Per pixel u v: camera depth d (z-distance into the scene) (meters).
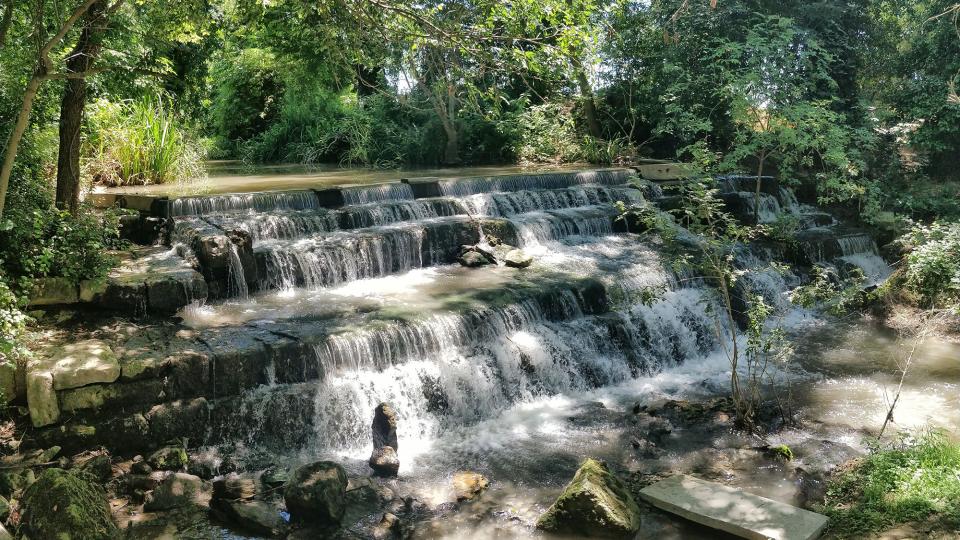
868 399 9.61
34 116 10.69
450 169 20.30
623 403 9.64
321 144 23.75
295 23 17.56
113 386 7.47
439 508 6.88
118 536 6.08
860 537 6.09
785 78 17.78
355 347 8.71
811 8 20.22
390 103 24.16
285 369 8.28
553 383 9.88
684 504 6.68
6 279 8.23
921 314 12.91
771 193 18.05
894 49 22.19
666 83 20.88
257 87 27.06
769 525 6.27
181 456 7.34
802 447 8.10
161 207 11.79
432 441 8.48
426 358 9.27
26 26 9.95
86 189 13.49
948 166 20.30
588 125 23.30
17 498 6.41
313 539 6.30
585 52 10.88
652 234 14.48
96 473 6.95
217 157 26.38
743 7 19.58
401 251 12.05
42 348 7.93
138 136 15.22
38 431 7.14
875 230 17.05
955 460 7.03
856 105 20.64
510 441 8.43
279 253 10.77
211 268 10.05
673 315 11.62
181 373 7.77
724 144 21.03
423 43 9.78
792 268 14.79
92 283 8.92
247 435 7.91
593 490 6.50
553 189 15.95
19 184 9.58
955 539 5.76
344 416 8.28
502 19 9.72
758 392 9.13
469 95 10.11
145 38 10.75
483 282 11.34
